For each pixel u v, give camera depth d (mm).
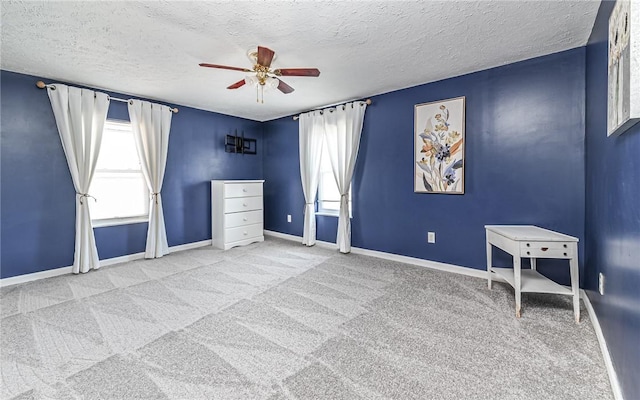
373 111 4016
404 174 3750
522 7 1964
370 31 2264
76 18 2061
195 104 4461
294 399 1465
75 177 3408
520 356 1797
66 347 1924
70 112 3367
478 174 3172
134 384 1575
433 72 3154
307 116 4746
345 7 1946
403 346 1921
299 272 3432
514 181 2953
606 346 1733
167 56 2707
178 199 4504
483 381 1580
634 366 1231
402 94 3717
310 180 4742
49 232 3322
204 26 2178
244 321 2273
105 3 1890
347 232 4270
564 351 1840
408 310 2436
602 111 1930
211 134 4926
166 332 2113
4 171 3059
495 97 3033
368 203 4141
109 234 3795
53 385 1570
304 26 2184
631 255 1311
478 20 2121
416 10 1988
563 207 2705
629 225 1343
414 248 3711
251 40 2400
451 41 2443
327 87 3643
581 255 2625
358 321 2260
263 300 2660
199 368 1711
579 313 2252
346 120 4184
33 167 3219
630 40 1114
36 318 2318
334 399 1464
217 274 3375
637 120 1174
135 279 3213
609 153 1742
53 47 2518
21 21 2094
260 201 5098
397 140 3795
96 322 2256
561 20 2131
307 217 4766
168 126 4223
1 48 2537
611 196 1692
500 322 2213
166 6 1925
